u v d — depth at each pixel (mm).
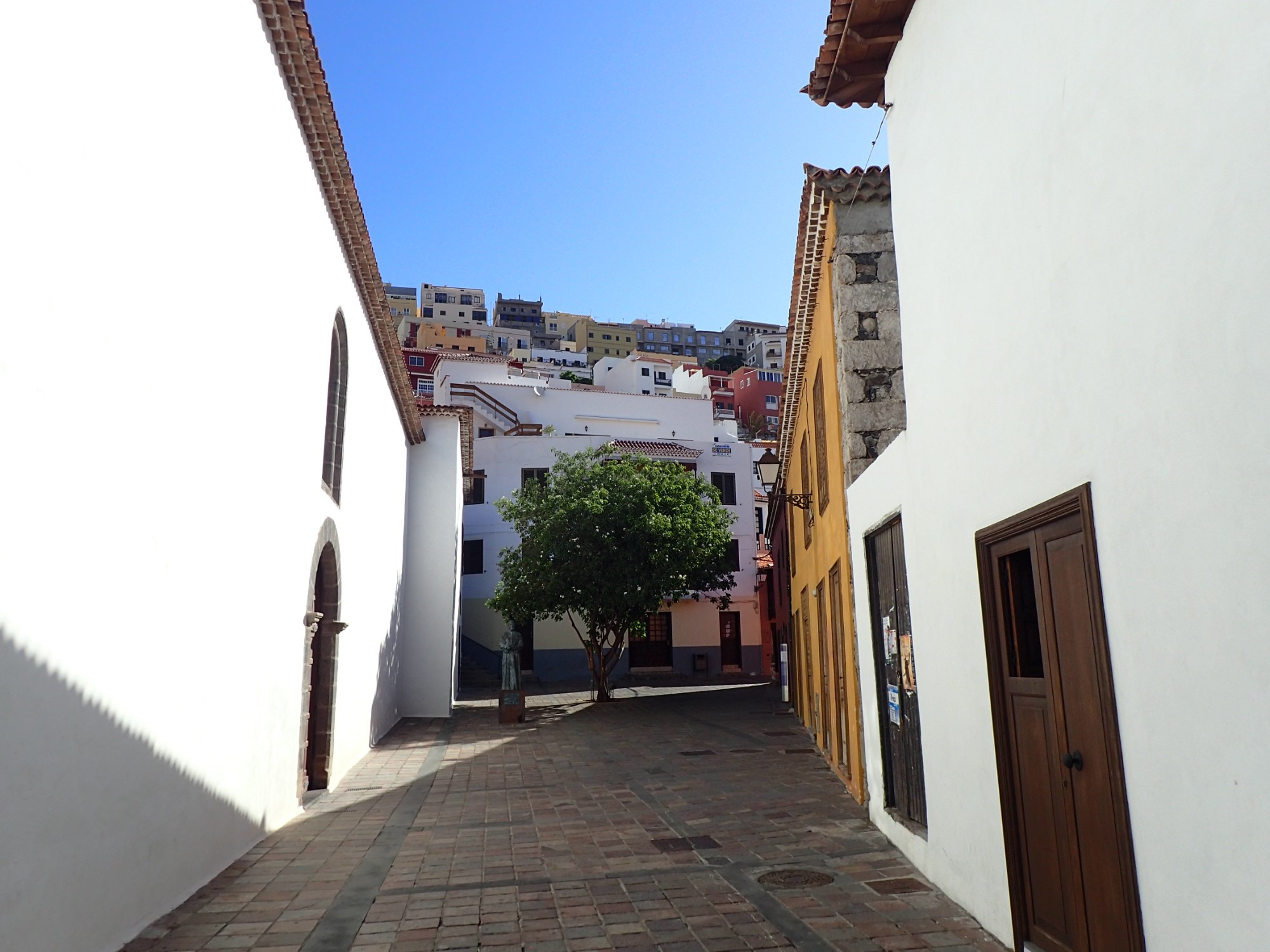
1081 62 3664
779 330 120125
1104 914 3682
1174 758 3061
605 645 32656
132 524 5230
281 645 8789
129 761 5211
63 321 4391
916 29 6180
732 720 18500
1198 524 2893
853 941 4969
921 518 6230
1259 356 2570
